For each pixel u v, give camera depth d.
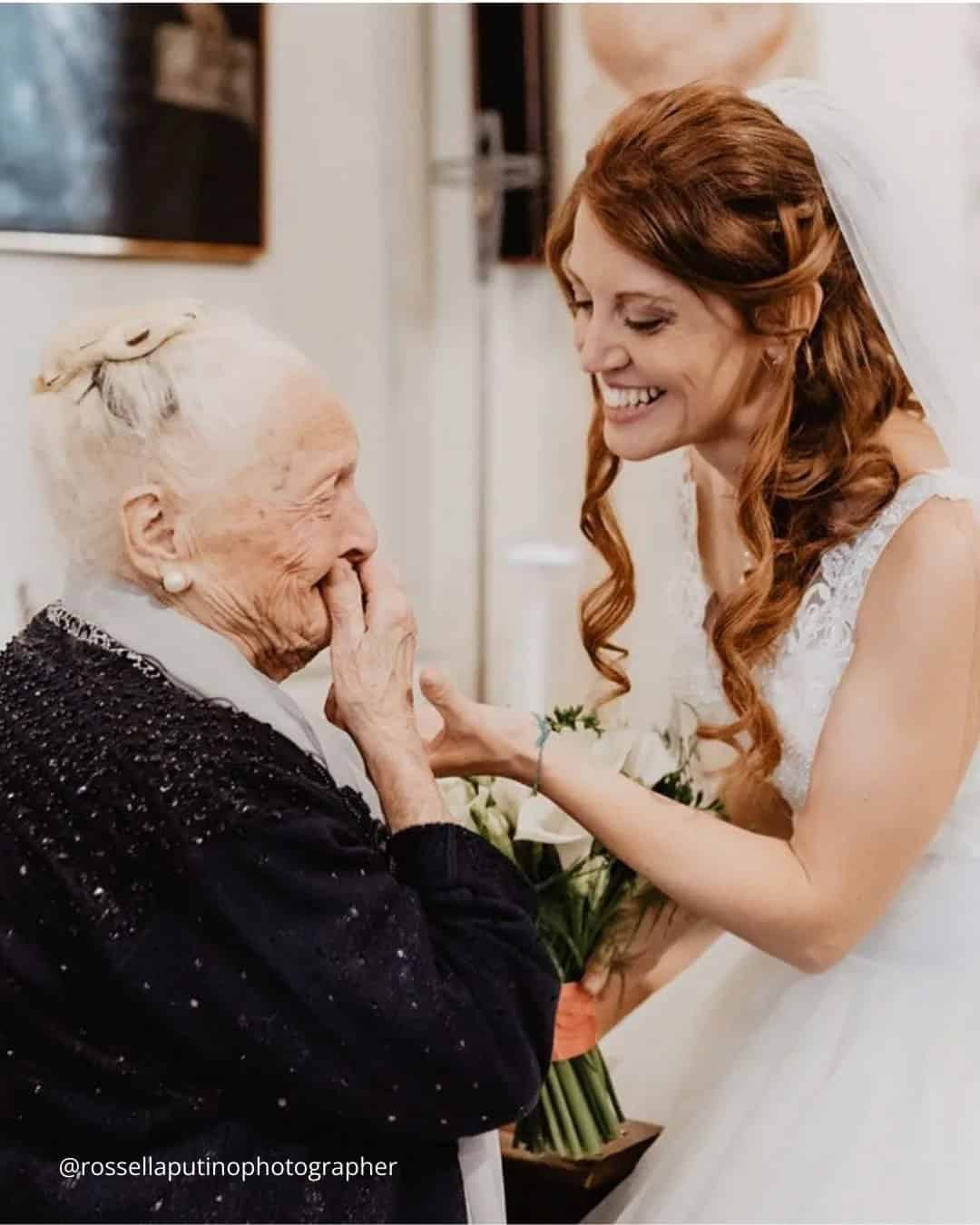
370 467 3.24
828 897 1.53
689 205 1.45
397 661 1.35
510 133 3.07
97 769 1.21
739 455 1.64
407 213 3.29
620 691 1.88
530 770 1.53
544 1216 1.87
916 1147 1.58
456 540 3.40
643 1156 1.84
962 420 1.57
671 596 1.92
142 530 1.26
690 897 1.53
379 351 3.25
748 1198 1.61
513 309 3.28
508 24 3.03
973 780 1.63
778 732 1.64
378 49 3.19
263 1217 1.22
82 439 1.27
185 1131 1.23
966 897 1.66
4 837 1.23
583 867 1.67
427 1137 1.26
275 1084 1.20
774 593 1.60
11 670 1.29
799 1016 1.74
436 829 1.29
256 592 1.29
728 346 1.52
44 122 2.51
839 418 1.57
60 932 1.21
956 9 2.59
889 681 1.52
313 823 1.21
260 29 2.87
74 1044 1.22
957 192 2.58
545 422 3.26
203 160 2.78
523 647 3.20
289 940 1.18
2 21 2.45
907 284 1.54
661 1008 2.06
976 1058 1.63
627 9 2.96
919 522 1.52
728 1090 1.76
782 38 2.79
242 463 1.26
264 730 1.25
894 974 1.69
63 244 2.54
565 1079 1.78
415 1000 1.20
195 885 1.18
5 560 1.60
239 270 2.91
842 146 1.51
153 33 2.67
